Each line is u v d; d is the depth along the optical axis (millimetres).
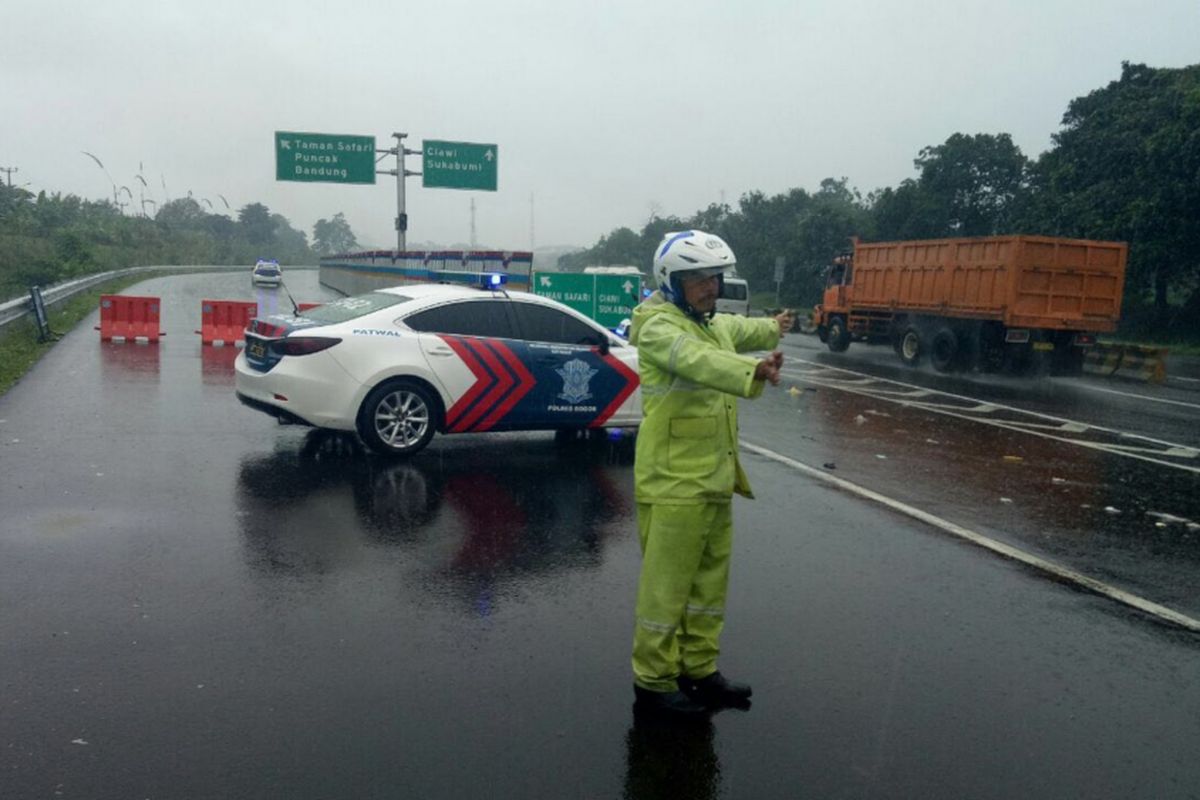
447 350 8586
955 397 15508
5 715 3678
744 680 4289
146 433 9094
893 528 6973
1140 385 19016
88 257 41594
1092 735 3900
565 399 9070
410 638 4578
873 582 5715
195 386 12156
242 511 6590
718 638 4203
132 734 3578
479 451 9039
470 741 3635
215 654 4297
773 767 3553
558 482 7883
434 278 25484
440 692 4027
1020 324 18203
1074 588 5797
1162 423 13328
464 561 5758
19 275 34094
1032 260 18172
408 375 8461
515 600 5148
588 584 5438
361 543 6008
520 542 6188
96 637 4418
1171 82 31078
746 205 57906
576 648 4539
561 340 9148
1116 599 5637
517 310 9031
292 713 3789
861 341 23953
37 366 13500
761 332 4230
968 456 10055
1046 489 8570
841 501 7734
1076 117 33781
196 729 3633
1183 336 30484
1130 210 28234
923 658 4605
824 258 46594
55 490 6895
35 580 5098
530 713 3877
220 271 74750
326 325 8422
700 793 3357
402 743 3596
